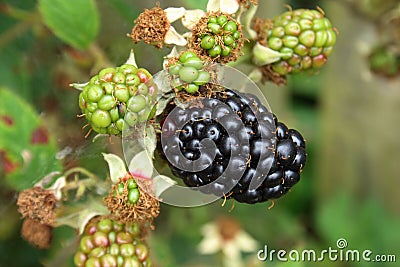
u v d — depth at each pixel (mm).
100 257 188
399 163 371
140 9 227
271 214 345
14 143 215
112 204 180
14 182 215
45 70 238
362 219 338
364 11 268
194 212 315
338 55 363
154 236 244
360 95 370
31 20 242
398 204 377
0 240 220
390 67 273
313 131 409
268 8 275
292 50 201
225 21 180
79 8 220
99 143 184
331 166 391
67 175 193
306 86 397
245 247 327
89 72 217
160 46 182
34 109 223
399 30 266
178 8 183
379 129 372
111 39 224
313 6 314
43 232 202
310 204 382
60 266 216
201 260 323
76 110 205
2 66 243
